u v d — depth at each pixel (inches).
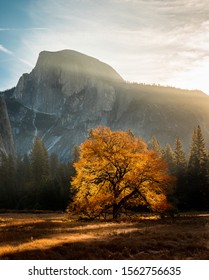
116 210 1565.0
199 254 698.2
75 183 1567.4
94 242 760.3
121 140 1572.3
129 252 697.0
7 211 3159.5
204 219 1545.3
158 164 1514.5
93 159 1558.8
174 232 968.9
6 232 1003.9
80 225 1226.6
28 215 2456.9
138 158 1514.5
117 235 905.5
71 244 729.0
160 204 1537.9
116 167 1537.9
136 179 1505.9
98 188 1584.6
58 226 1196.5
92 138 1583.4
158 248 751.1
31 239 816.3
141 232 966.4
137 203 1605.6
